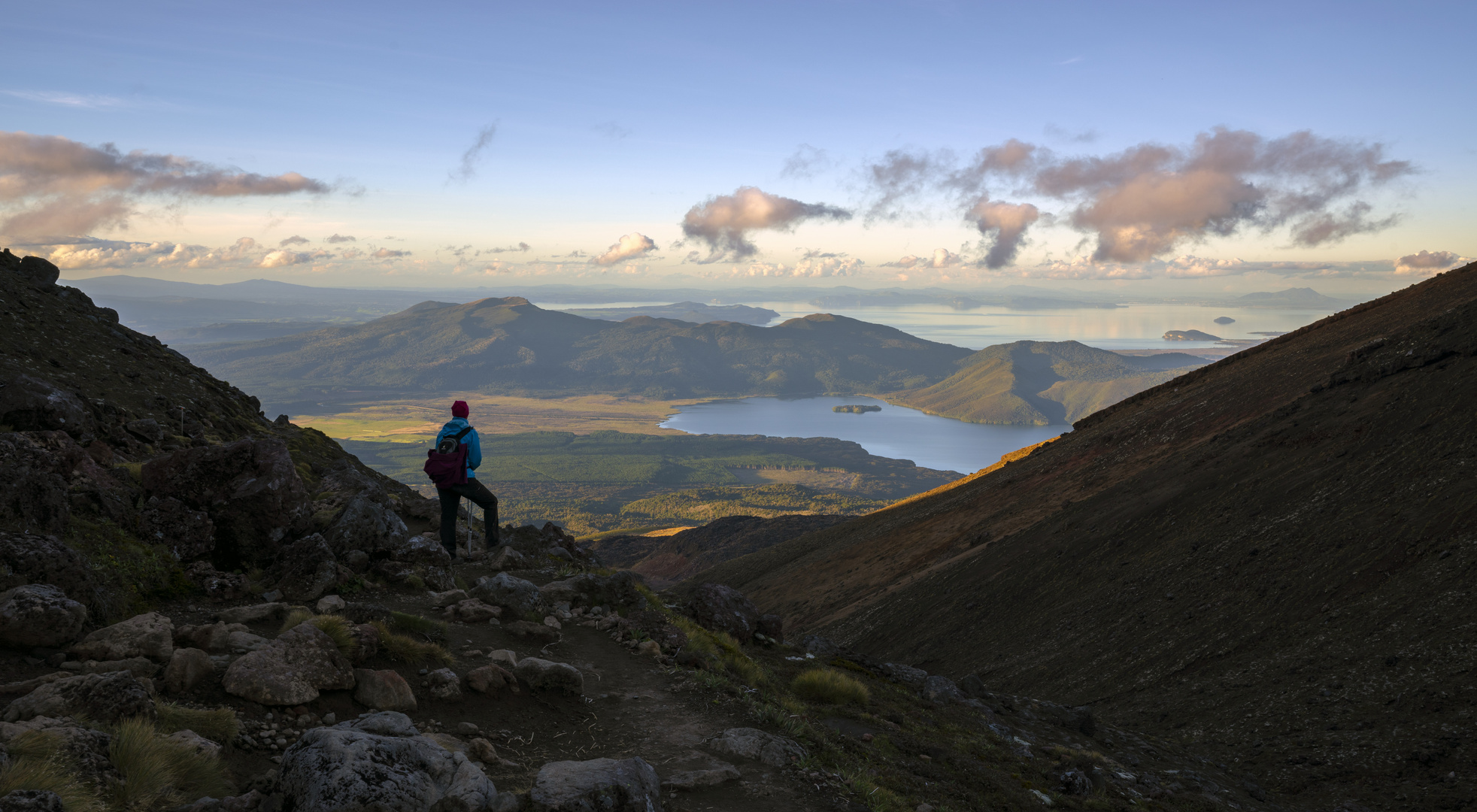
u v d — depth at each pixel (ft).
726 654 41.91
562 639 35.35
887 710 44.96
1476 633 114.11
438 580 37.24
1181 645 156.04
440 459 46.57
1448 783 87.86
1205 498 219.20
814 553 425.28
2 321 74.74
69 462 32.91
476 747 20.77
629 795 18.25
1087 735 69.21
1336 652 128.57
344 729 16.52
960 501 375.25
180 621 26.12
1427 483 163.12
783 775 25.11
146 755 15.29
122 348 89.86
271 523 33.19
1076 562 223.71
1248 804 63.10
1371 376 231.71
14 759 13.43
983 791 34.32
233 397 104.12
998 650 198.08
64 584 22.43
